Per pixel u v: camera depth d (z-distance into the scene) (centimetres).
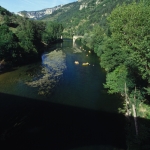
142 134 2722
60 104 3925
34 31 10150
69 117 3444
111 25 4578
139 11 3753
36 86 4891
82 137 2905
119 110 3653
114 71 5222
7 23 11462
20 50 7156
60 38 16738
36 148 2659
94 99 4147
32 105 3862
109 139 2856
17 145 2709
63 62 7481
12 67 6475
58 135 2941
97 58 8331
